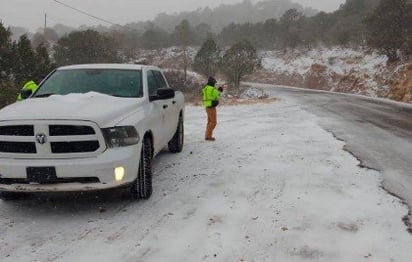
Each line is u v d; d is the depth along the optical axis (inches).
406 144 379.6
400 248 163.3
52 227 185.6
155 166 292.7
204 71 1761.8
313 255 157.8
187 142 391.9
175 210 204.4
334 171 276.7
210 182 251.1
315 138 410.0
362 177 261.9
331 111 711.7
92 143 187.5
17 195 219.5
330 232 177.8
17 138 184.7
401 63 1465.3
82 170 182.9
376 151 344.5
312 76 2118.6
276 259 154.9
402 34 1457.9
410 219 191.8
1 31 701.3
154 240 171.5
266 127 493.0
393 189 236.7
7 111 198.5
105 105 207.9
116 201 217.5
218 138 414.3
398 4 1437.0
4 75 693.3
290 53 2593.5
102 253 160.7
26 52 718.5
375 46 1560.0
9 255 159.9
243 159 313.6
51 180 183.8
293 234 175.8
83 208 208.2
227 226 184.5
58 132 185.3
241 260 154.2
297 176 264.1
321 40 2539.4
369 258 155.4
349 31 2223.2
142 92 244.4
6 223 190.9
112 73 257.3
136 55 2888.8
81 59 1456.7
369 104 886.4
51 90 245.0
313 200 217.5
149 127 225.1
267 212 200.8
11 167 183.5
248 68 1678.2
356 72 1732.3
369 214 197.6
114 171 187.9
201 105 825.5
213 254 158.7
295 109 747.4
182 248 164.1
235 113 663.1
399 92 1295.5
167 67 2829.7
